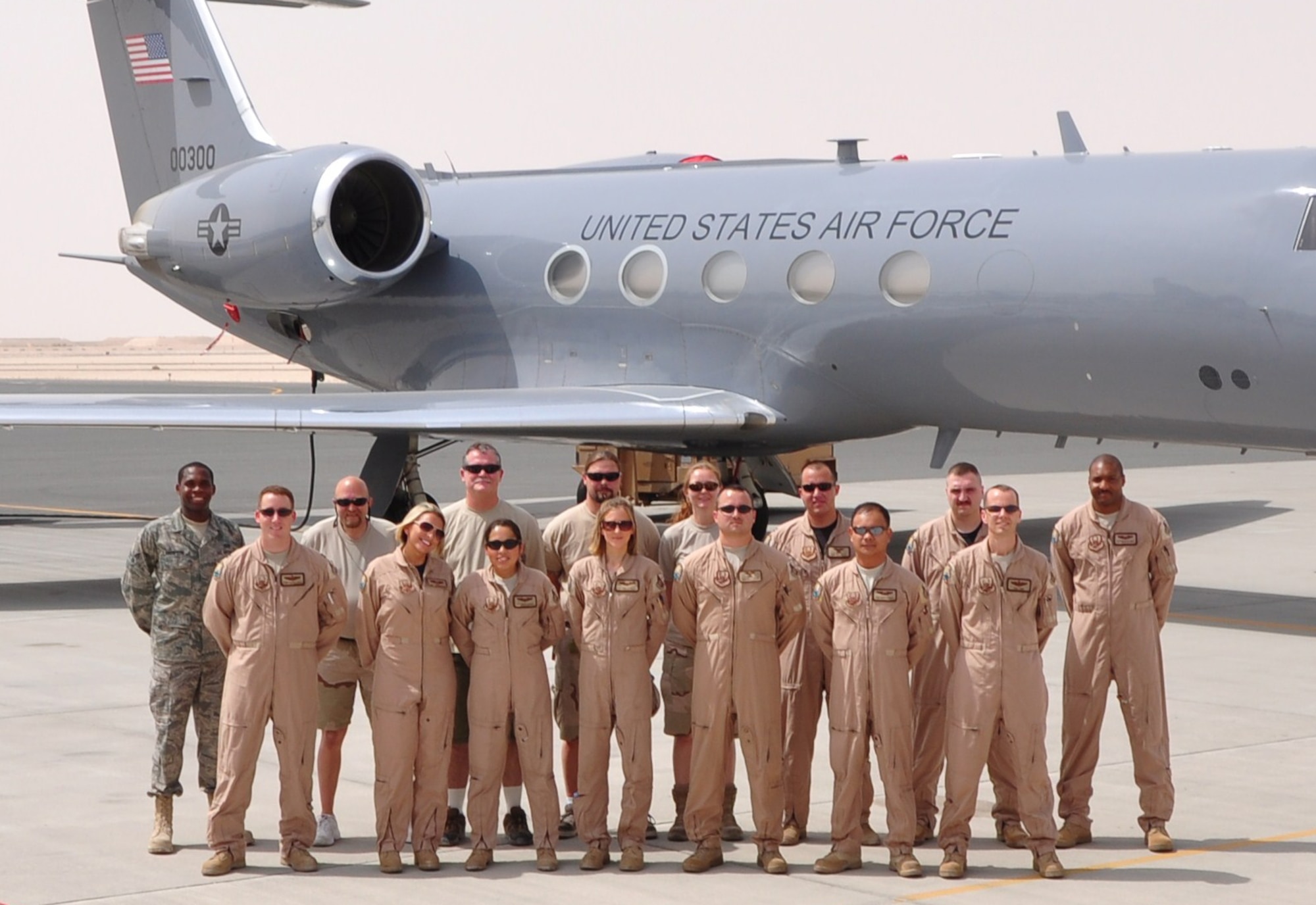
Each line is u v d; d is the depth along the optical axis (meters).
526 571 7.60
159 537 7.82
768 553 7.42
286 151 19.47
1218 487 28.23
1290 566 18.03
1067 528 7.88
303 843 7.47
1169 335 13.30
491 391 16.73
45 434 49.78
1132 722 7.68
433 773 7.52
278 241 18.09
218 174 19.44
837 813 7.40
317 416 15.53
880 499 26.02
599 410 15.70
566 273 17.91
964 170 15.15
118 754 9.52
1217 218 13.09
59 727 10.22
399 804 7.45
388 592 7.47
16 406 15.59
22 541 20.97
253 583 7.43
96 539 21.22
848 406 16.05
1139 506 7.79
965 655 7.29
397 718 7.44
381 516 17.48
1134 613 7.67
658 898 7.00
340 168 17.75
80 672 12.07
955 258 14.56
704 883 7.22
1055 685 11.66
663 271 16.95
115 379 125.12
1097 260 13.65
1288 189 12.84
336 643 7.71
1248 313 12.80
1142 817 7.68
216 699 7.96
